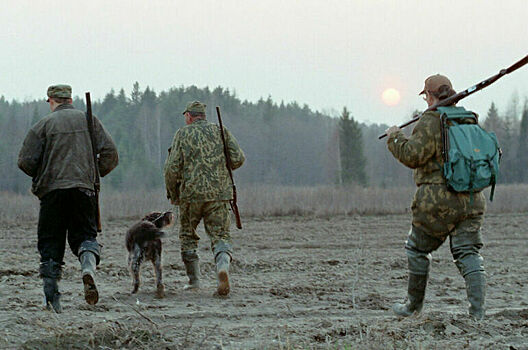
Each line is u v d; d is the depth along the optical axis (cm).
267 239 1376
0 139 6981
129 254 748
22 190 6388
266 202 2089
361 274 891
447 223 531
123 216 1970
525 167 7825
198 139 741
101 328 482
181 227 772
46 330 486
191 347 456
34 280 817
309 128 10294
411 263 554
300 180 9381
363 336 474
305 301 694
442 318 514
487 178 520
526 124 7981
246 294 739
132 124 9994
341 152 7125
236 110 11194
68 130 589
